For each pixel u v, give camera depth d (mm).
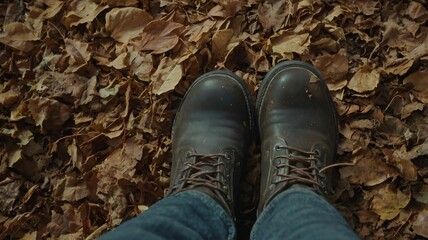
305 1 1001
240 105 987
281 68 985
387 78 993
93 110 1022
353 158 979
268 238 750
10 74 1041
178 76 989
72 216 1004
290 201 802
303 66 978
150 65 1009
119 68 1012
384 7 1006
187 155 950
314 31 1000
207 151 950
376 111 985
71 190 1009
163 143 1018
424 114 981
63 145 1024
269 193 899
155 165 1004
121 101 1023
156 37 1015
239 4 1011
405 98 985
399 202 957
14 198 1013
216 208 834
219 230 807
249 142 1020
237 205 965
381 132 983
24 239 1003
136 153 997
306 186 881
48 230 1006
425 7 1002
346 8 1004
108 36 1038
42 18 1048
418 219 948
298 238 681
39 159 1026
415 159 968
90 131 1016
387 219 955
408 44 996
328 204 785
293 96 971
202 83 992
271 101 980
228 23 1011
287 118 969
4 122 1030
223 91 981
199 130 974
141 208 983
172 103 1025
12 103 1028
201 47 1006
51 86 1020
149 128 1011
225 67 1015
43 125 1014
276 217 782
